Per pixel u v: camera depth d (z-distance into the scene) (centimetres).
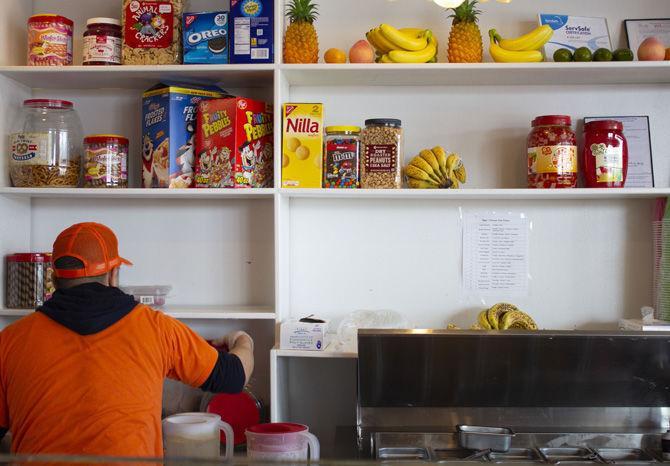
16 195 258
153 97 250
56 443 172
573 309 262
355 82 261
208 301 269
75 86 268
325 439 265
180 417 208
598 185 241
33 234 273
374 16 265
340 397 266
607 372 222
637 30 261
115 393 175
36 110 252
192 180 249
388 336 219
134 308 187
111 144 250
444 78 253
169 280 270
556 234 262
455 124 263
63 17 250
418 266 264
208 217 269
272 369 234
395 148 242
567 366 221
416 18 263
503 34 263
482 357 221
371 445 218
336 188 242
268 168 252
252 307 261
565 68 237
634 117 259
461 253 264
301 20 244
